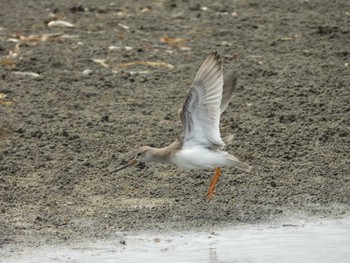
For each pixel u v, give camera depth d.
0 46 20.25
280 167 15.15
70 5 23.94
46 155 15.26
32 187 14.21
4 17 22.81
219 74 12.34
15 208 13.51
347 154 15.62
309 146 15.84
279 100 17.56
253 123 16.58
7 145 15.55
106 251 12.20
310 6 23.81
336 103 17.45
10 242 12.39
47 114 16.83
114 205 13.73
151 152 13.29
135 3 24.25
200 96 12.34
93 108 17.20
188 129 12.73
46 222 13.07
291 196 14.23
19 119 16.58
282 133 16.23
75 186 14.31
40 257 11.93
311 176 14.89
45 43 20.70
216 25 22.19
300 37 21.31
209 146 12.76
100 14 23.12
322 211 13.76
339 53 20.25
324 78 18.73
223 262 11.89
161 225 13.11
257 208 13.79
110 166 14.97
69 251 12.15
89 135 16.03
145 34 21.52
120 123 16.53
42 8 23.72
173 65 19.44
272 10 23.45
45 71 18.92
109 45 20.62
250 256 12.17
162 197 14.06
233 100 17.56
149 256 12.05
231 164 12.77
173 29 21.88
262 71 19.00
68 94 17.80
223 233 12.92
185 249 12.34
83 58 19.70
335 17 22.81
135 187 14.37
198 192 14.27
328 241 12.75
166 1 24.33
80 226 12.98
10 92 17.80
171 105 17.33
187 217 13.40
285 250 12.38
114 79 18.59
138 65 19.44
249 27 22.05
